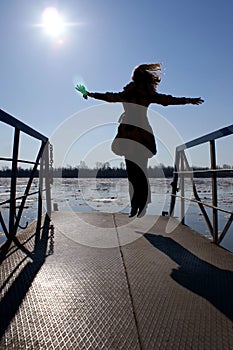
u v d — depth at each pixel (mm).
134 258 2771
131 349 1376
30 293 1966
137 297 1916
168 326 1566
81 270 2418
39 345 1403
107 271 2398
